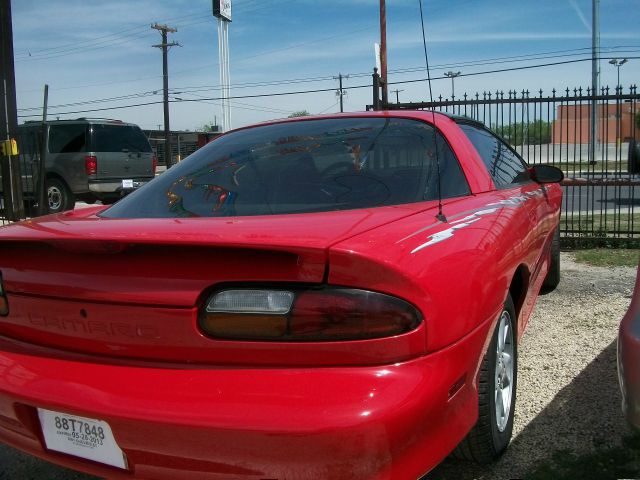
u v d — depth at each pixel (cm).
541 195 399
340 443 166
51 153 1323
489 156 344
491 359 235
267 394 174
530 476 251
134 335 195
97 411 184
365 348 176
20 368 207
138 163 1406
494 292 231
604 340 408
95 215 280
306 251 178
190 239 184
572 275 616
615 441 276
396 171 274
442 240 213
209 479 176
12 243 217
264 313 181
